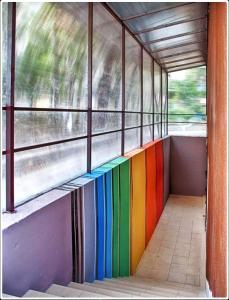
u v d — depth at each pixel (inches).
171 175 451.8
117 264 193.9
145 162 275.9
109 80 216.4
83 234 143.5
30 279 101.7
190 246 275.7
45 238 111.0
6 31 101.5
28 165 119.3
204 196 441.4
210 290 135.4
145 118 327.6
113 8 187.5
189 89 505.4
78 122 166.4
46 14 127.6
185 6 206.8
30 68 123.6
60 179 144.9
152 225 305.6
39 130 128.9
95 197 157.5
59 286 112.3
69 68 156.4
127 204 215.2
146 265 241.3
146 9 198.2
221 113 104.3
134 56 273.4
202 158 438.9
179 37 285.0
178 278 219.6
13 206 102.7
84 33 166.6
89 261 150.6
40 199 117.9
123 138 230.7
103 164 195.2
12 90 101.3
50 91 139.3
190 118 502.9
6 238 90.1
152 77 352.5
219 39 116.4
